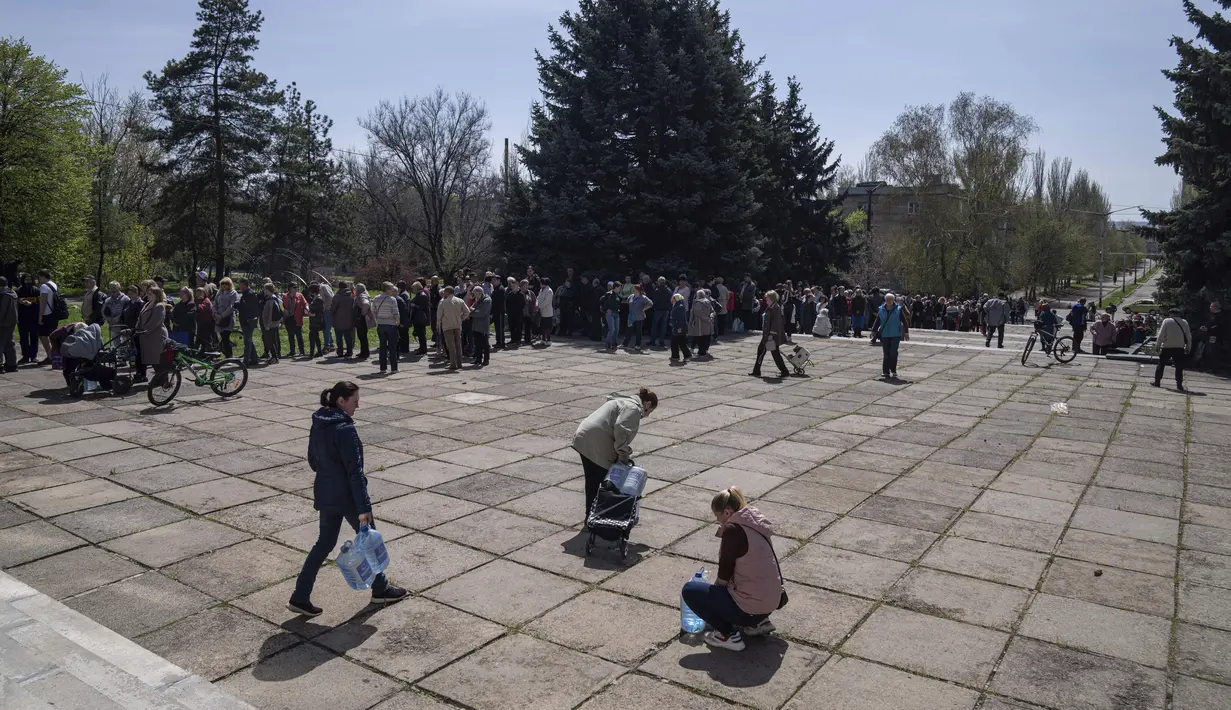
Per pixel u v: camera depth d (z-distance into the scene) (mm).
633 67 26328
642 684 4648
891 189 59344
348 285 17938
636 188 26109
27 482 8375
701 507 7875
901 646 5113
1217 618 5512
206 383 12859
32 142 37312
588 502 7129
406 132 46031
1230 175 18891
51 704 4195
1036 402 13586
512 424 11477
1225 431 11320
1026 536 7102
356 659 4910
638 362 18156
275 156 49188
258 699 4461
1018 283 63812
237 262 50094
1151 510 7828
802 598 5820
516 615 5520
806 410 12781
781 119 37875
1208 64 18578
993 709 4398
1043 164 88188
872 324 28562
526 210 27859
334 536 5473
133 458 9336
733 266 26625
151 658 4789
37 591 5723
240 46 43781
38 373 14805
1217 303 16719
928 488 8547
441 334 17922
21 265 38188
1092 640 5188
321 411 5539
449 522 7375
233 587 5926
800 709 4395
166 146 43250
